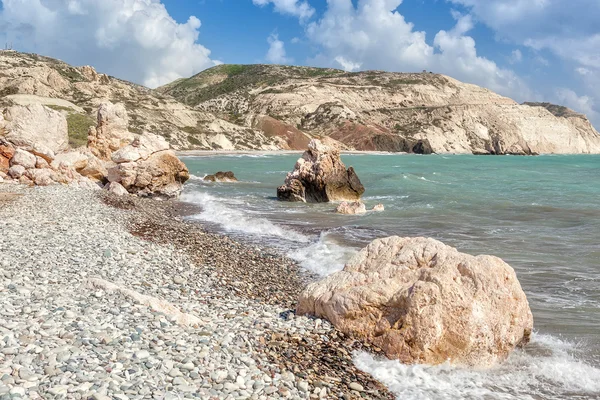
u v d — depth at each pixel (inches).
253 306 483.2
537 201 1419.8
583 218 1089.4
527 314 400.5
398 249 459.2
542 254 731.4
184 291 511.8
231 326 402.3
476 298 387.9
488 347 375.9
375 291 408.8
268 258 729.6
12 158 1322.6
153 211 1117.7
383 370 356.5
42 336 314.8
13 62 5487.2
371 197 1542.8
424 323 374.3
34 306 375.6
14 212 858.8
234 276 605.6
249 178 2252.7
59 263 540.4
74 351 296.4
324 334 403.5
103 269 540.4
